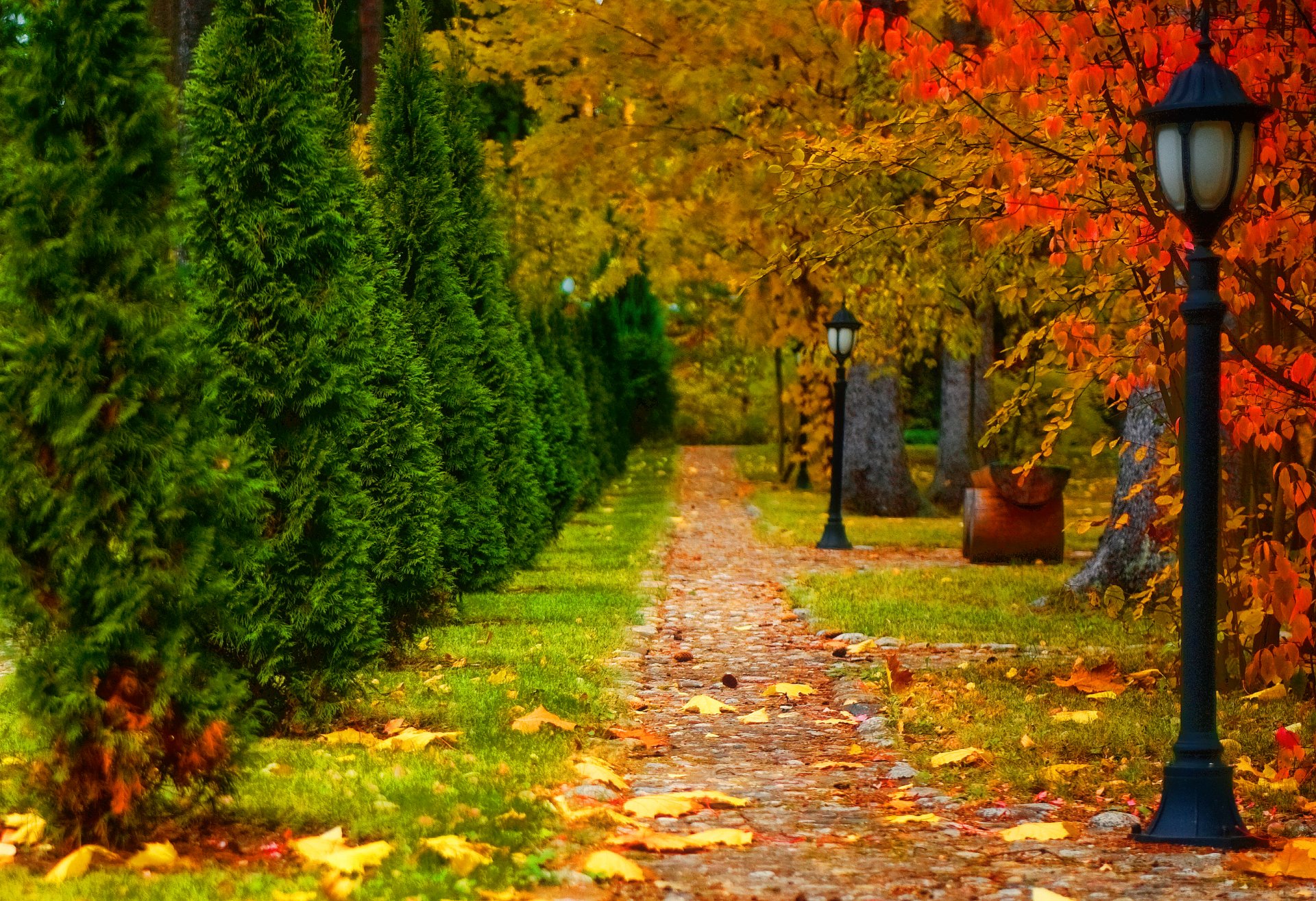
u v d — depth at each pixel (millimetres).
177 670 6242
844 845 6668
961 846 6680
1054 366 11383
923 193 18391
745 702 11219
